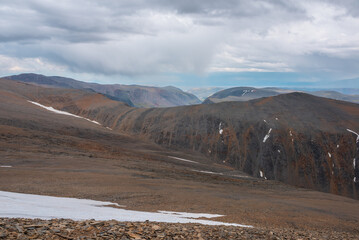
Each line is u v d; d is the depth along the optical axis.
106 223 10.46
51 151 68.75
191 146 165.50
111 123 196.75
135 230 9.63
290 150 151.38
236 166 150.25
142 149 118.69
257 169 147.00
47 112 156.88
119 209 24.50
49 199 25.02
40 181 37.94
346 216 35.34
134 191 36.88
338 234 17.09
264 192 54.31
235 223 23.75
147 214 21.67
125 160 74.38
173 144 168.00
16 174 41.12
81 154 71.88
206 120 179.50
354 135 156.00
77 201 27.00
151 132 179.50
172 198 35.28
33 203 19.27
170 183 47.94
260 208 33.81
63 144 83.00
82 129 128.62
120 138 131.25
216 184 58.34
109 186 38.97
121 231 9.28
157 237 9.09
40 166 52.09
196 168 94.44
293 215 31.95
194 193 40.38
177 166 87.12
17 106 149.50
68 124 131.62
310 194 60.50
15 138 76.69
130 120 192.75
